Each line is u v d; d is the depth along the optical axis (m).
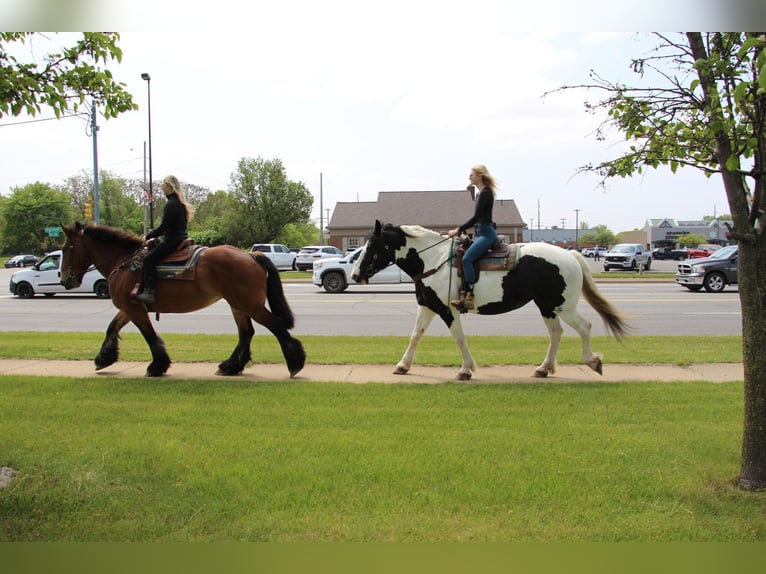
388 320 16.67
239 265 8.44
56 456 5.11
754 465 4.54
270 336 12.99
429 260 8.64
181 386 7.86
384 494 4.41
